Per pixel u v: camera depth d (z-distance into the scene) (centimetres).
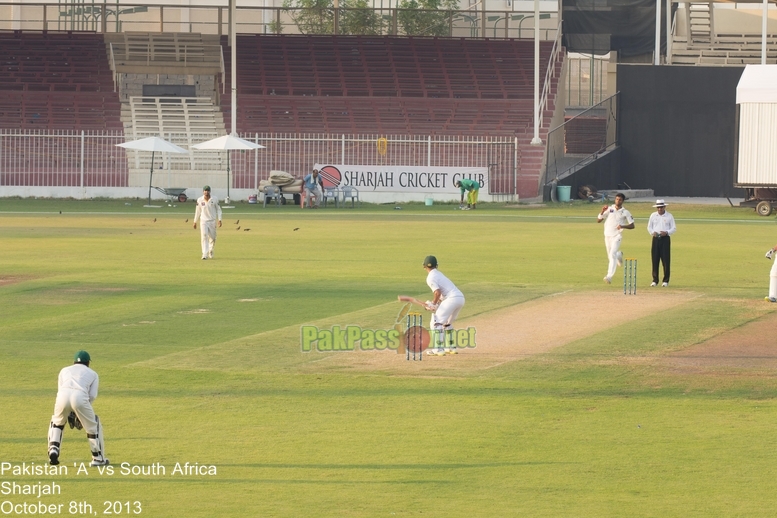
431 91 16588
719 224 11169
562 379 3778
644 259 7562
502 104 16262
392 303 5369
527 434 3072
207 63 16725
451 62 17288
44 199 14025
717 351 4272
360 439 3014
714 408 3381
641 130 16050
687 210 13325
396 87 16650
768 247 8581
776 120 12306
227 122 15662
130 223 10494
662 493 2552
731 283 6297
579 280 6366
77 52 17138
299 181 13512
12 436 3028
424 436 3047
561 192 14625
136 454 2866
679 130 15950
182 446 2939
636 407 3394
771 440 3014
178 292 5759
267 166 14675
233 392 3572
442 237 9225
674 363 4044
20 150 14550
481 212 12675
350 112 16012
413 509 2436
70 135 14362
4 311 5156
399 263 7144
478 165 14962
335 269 6788
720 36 18025
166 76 16938
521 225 10694
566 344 4406
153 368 3916
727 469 2741
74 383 2708
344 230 9944
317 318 4938
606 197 14450
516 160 14438
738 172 12538
